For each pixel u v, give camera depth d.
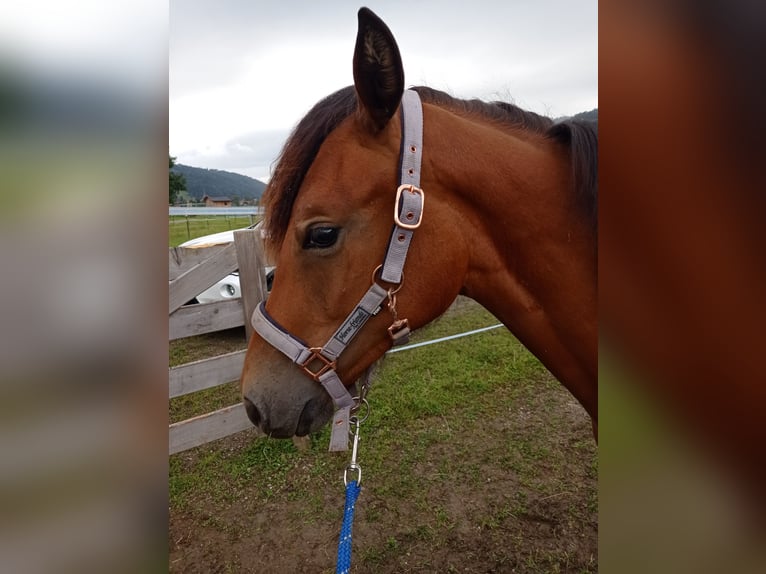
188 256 3.24
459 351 4.64
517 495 2.57
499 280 1.38
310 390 1.30
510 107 1.51
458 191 1.29
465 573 2.10
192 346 4.86
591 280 1.32
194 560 2.21
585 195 1.25
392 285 1.21
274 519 2.46
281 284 1.27
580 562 2.13
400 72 1.08
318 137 1.23
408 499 2.56
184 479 2.78
